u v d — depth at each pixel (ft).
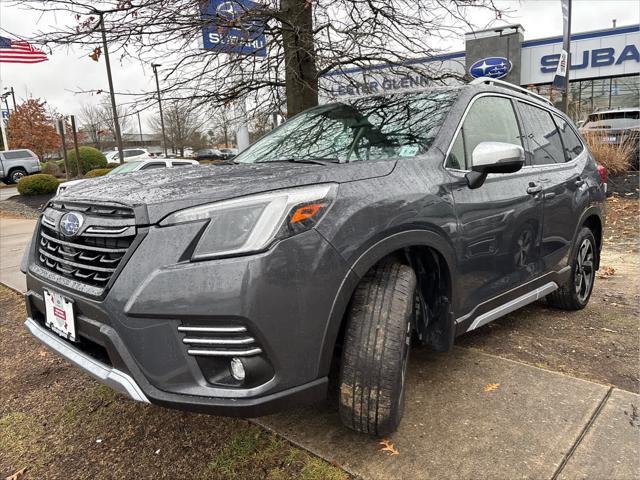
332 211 6.70
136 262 6.36
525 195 10.40
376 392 6.97
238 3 15.25
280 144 10.88
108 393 9.97
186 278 6.13
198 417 8.86
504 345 11.36
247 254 6.14
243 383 6.30
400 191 7.57
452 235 8.34
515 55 68.49
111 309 6.44
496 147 8.36
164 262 6.24
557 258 11.99
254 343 6.17
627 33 67.46
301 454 7.58
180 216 6.33
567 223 12.26
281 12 16.29
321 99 19.33
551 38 68.95
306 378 6.50
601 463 7.06
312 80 17.61
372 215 7.05
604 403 8.58
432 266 8.53
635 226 25.55
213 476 7.31
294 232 6.34
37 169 90.22
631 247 21.83
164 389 6.39
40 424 9.00
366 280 7.34
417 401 8.84
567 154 13.20
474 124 9.84
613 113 44.88
